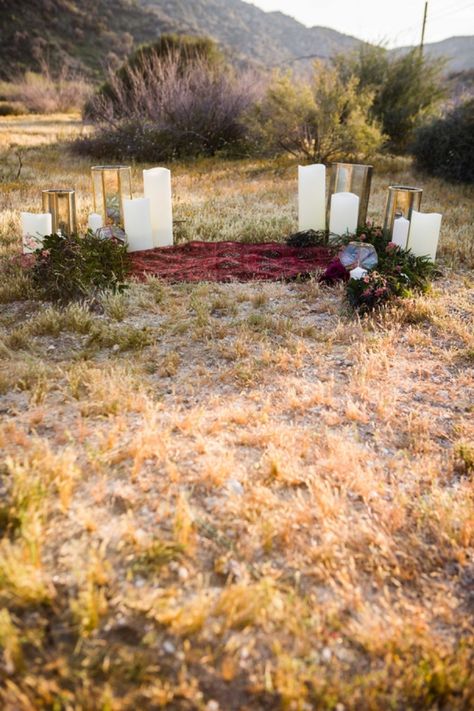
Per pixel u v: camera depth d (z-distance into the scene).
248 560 2.31
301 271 5.77
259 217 7.82
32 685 1.77
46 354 4.01
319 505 2.59
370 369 3.85
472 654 2.01
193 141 14.99
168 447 2.88
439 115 15.35
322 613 2.11
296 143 13.77
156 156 14.20
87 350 4.03
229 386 3.65
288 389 3.55
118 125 15.09
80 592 2.01
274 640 1.98
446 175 11.22
